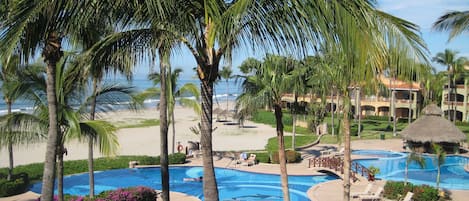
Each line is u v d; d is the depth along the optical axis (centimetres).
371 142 3909
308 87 1294
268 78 1277
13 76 989
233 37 476
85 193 2225
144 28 630
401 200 1802
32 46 641
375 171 2284
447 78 4838
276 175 2522
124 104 1206
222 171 2683
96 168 2673
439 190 1888
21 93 1003
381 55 378
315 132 4591
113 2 561
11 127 995
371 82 379
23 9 541
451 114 5538
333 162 2559
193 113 8050
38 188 2147
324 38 396
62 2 557
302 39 445
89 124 962
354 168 2541
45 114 1023
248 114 1380
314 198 1836
